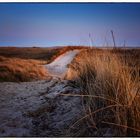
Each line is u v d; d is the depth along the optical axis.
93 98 1.82
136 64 1.85
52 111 2.06
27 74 4.96
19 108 2.19
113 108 1.65
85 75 2.33
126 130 1.50
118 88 1.65
